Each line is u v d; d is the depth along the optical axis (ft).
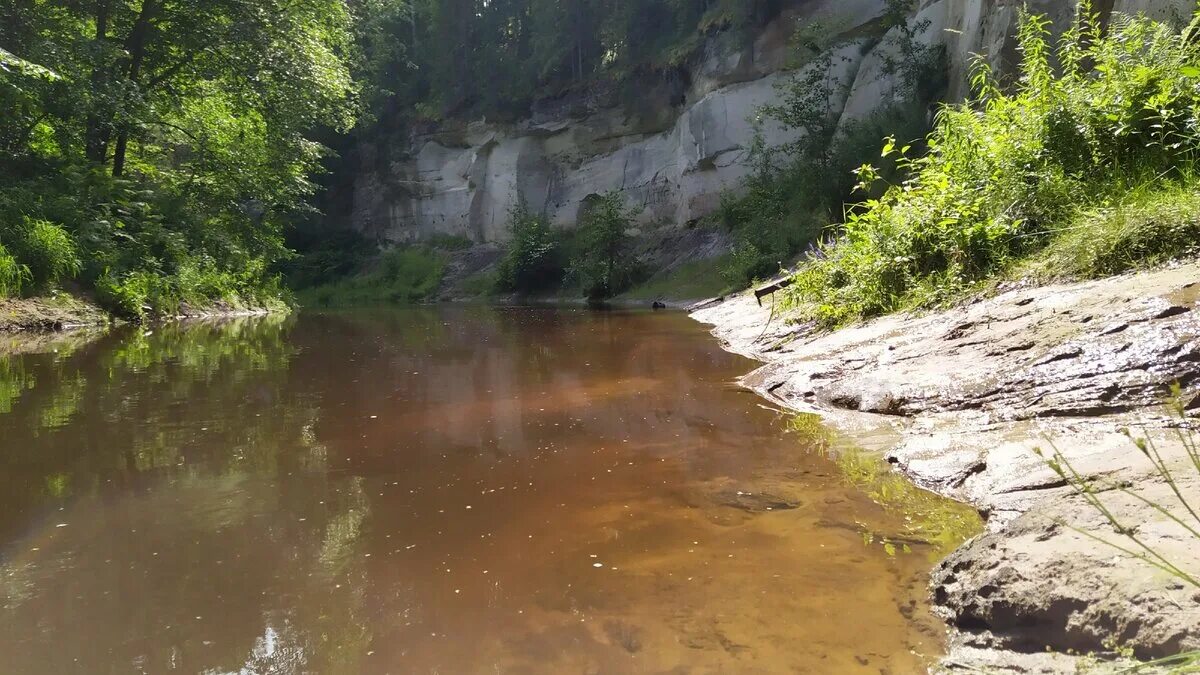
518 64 92.22
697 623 4.89
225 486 7.89
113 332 28.73
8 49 38.86
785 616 4.97
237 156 54.90
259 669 4.38
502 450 9.38
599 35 85.46
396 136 104.94
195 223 48.93
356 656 4.53
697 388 13.82
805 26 61.46
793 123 53.06
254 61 51.72
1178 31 22.31
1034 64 19.71
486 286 85.10
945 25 48.16
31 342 24.32
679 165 74.95
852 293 19.11
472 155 96.73
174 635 4.79
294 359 19.27
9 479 8.17
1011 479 6.87
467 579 5.61
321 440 9.96
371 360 18.93
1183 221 12.02
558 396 13.23
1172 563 4.26
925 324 14.33
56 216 35.76
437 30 98.58
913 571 5.58
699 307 40.32
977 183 18.20
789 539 6.28
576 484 7.91
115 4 49.03
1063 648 4.26
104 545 6.28
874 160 45.98
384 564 5.89
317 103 55.88
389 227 106.32
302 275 102.32
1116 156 16.31
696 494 7.50
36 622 4.97
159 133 54.49
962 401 9.80
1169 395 7.89
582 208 86.79
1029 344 10.64
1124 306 10.23
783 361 15.61
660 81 79.15
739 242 56.70
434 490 7.77
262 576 5.69
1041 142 17.34
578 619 4.98
